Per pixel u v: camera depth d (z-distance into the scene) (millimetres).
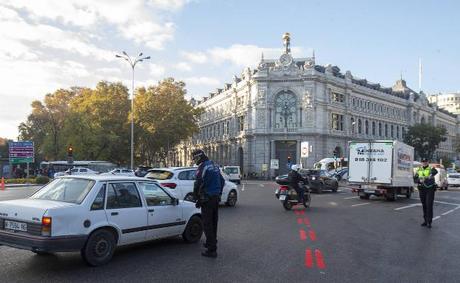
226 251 8938
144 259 8078
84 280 6605
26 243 7012
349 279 6926
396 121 90500
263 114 68625
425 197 13430
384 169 24109
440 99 175750
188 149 112188
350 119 75688
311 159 66625
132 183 8531
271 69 69188
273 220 14266
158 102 62031
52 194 8008
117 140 58375
